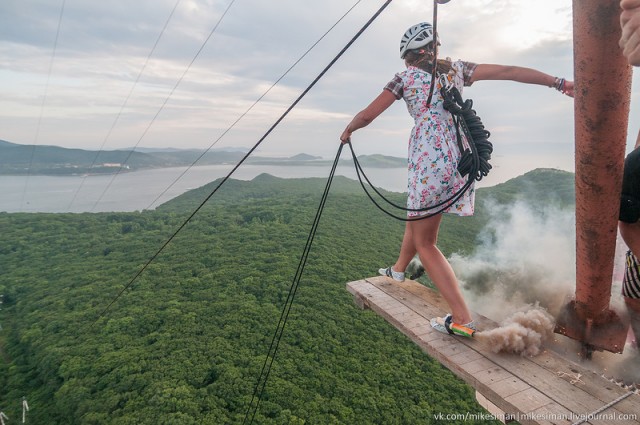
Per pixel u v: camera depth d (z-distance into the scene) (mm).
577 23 1502
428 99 2262
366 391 42812
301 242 91438
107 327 57875
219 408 40438
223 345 52562
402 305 2855
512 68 2283
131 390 43875
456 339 2330
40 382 48125
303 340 54000
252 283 72000
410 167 2414
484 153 2188
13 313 65625
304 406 40469
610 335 2131
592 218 1790
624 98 1523
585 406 1695
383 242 92062
